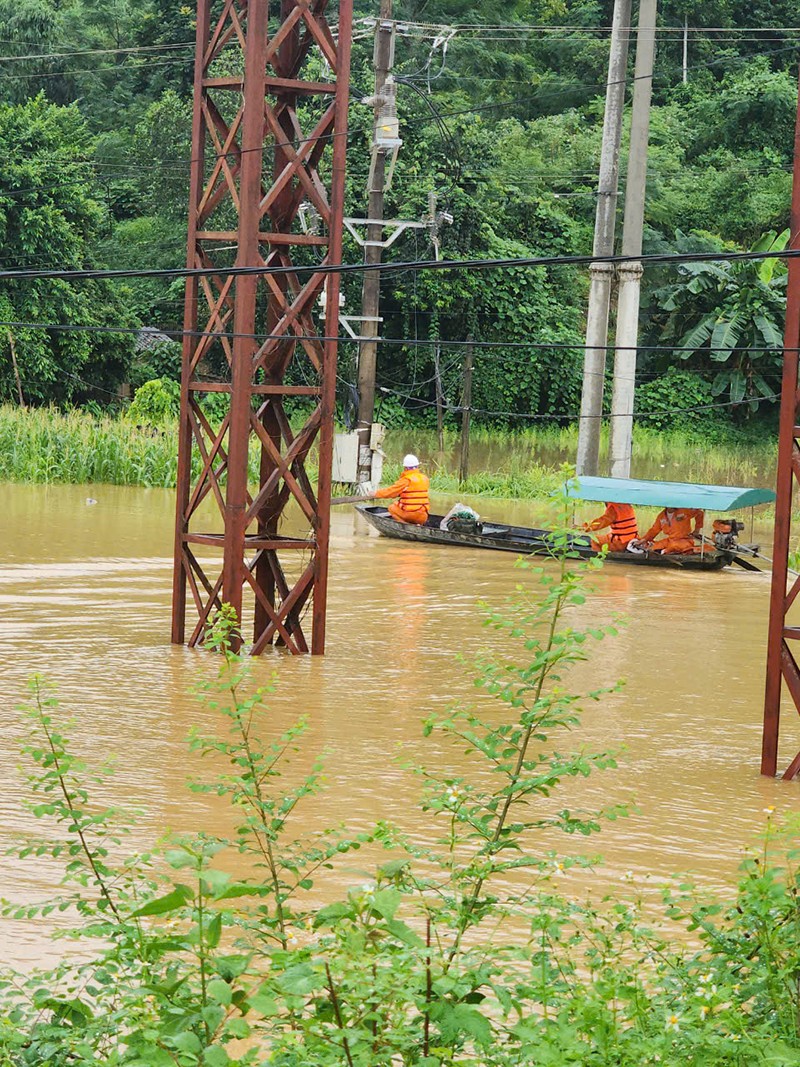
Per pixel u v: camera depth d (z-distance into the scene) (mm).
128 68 75062
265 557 20047
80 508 36000
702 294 66125
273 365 19969
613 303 69062
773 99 70812
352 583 26500
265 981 5859
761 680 18922
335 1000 5582
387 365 66750
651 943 8398
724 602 26062
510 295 66312
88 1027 6309
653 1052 5910
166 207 66688
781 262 65250
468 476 47969
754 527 40469
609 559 31094
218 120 19375
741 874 10445
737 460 58156
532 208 68312
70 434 43469
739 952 7117
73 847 7691
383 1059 5629
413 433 63469
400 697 16828
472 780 13141
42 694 16203
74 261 57562
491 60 74062
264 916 7289
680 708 17031
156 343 65188
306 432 19359
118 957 6719
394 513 34250
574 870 10641
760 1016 6641
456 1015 5699
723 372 64562
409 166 63469
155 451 43438
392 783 12914
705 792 13227
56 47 73875
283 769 13227
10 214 56750
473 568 29000
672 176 70062
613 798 12875
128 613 22000
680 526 31438
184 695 16391
